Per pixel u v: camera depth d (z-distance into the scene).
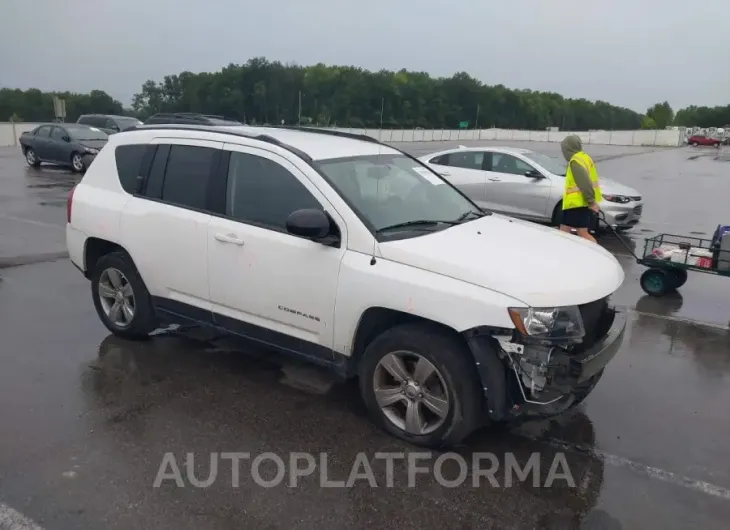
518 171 11.77
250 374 4.86
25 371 4.79
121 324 5.42
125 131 5.41
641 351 5.68
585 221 8.34
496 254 3.81
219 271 4.53
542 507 3.34
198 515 3.17
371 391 3.99
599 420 4.31
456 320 3.53
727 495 3.48
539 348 3.44
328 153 4.50
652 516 3.28
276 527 3.11
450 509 3.30
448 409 3.68
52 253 8.66
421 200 4.57
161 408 4.27
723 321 6.62
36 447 3.73
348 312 3.93
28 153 21.00
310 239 4.07
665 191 19.95
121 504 3.23
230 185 4.54
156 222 4.87
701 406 4.56
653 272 7.49
